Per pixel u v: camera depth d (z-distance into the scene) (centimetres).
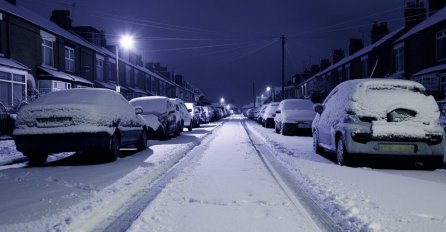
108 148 849
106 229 406
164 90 6138
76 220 419
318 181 642
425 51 2525
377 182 636
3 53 2012
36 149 814
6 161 891
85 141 813
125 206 500
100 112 838
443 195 541
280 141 1477
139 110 1082
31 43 2252
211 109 4378
